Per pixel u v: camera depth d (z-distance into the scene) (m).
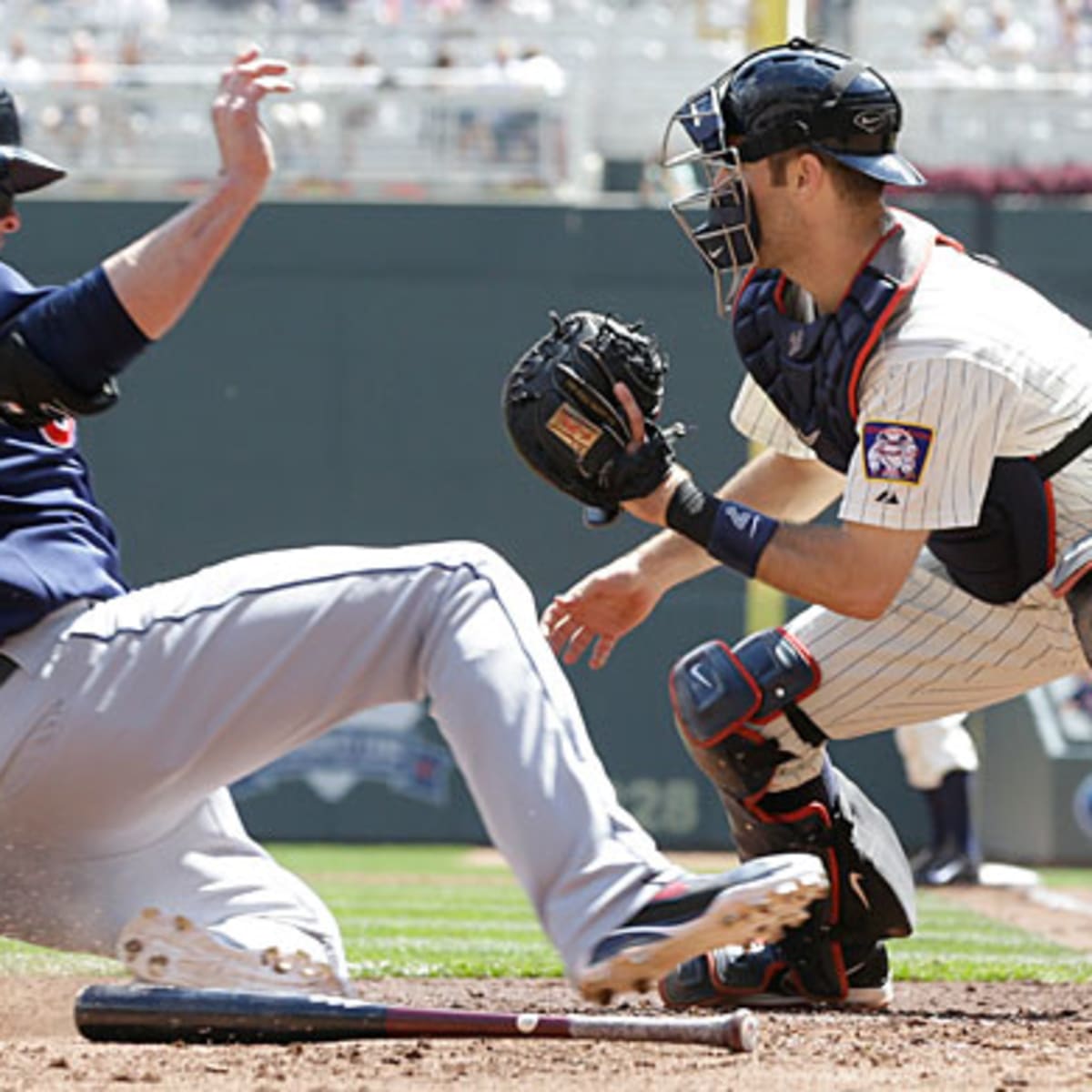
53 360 10.67
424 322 55.03
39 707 11.03
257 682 11.03
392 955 23.58
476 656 10.93
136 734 11.00
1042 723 51.59
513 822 10.80
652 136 61.78
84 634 11.08
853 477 13.57
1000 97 58.31
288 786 53.38
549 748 10.84
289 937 12.67
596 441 12.77
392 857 48.25
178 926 12.41
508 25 64.50
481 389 54.97
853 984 16.56
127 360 10.87
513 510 54.81
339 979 12.83
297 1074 11.23
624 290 54.88
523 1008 16.84
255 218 54.97
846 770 53.19
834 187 13.73
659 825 53.16
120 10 64.06
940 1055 12.71
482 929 28.73
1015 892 39.84
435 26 64.19
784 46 14.05
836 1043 13.36
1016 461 14.40
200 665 11.01
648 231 54.75
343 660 11.08
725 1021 11.64
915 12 63.81
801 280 14.09
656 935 10.48
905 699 15.84
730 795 16.16
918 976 21.53
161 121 60.12
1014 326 13.91
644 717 53.19
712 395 54.44
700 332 54.53
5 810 11.38
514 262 54.94
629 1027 11.70
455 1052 12.27
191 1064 11.55
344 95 57.59
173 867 12.59
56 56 63.59
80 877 12.20
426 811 53.22
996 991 19.75
